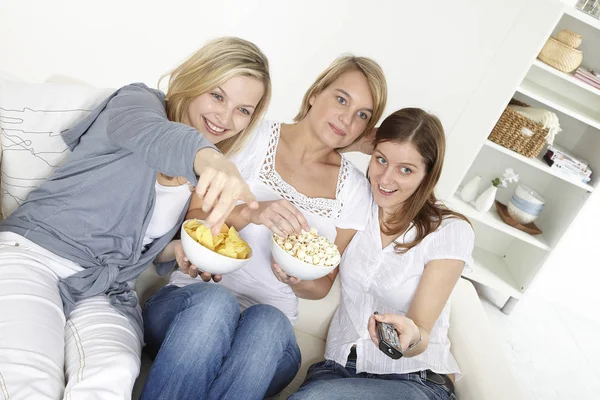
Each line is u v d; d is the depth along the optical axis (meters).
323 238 1.58
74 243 1.41
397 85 3.12
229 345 1.41
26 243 1.38
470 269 1.77
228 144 1.67
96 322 1.37
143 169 1.41
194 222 1.51
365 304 1.81
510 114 2.97
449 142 3.13
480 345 1.90
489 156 3.33
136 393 1.47
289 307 1.78
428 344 1.69
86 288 1.41
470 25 2.96
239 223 1.67
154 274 1.81
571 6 2.72
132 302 1.52
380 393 1.51
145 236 1.55
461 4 2.93
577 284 3.60
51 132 1.57
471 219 3.46
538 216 3.32
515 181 3.21
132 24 3.02
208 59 1.48
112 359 1.24
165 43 3.07
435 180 1.69
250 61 1.49
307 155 1.77
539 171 3.32
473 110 3.03
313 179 1.78
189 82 1.50
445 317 1.82
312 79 3.12
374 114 1.75
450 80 3.06
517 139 2.98
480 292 3.38
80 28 3.03
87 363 1.22
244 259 1.46
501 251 3.50
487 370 1.78
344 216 1.79
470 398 1.70
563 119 3.29
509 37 2.92
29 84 1.59
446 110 3.12
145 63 3.11
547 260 3.10
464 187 3.24
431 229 1.74
